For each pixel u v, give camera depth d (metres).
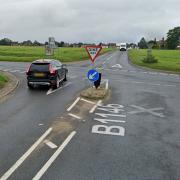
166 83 24.73
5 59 46.44
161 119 12.61
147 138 9.98
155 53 91.50
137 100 16.77
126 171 7.34
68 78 26.28
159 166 7.69
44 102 15.57
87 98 16.84
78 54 68.44
